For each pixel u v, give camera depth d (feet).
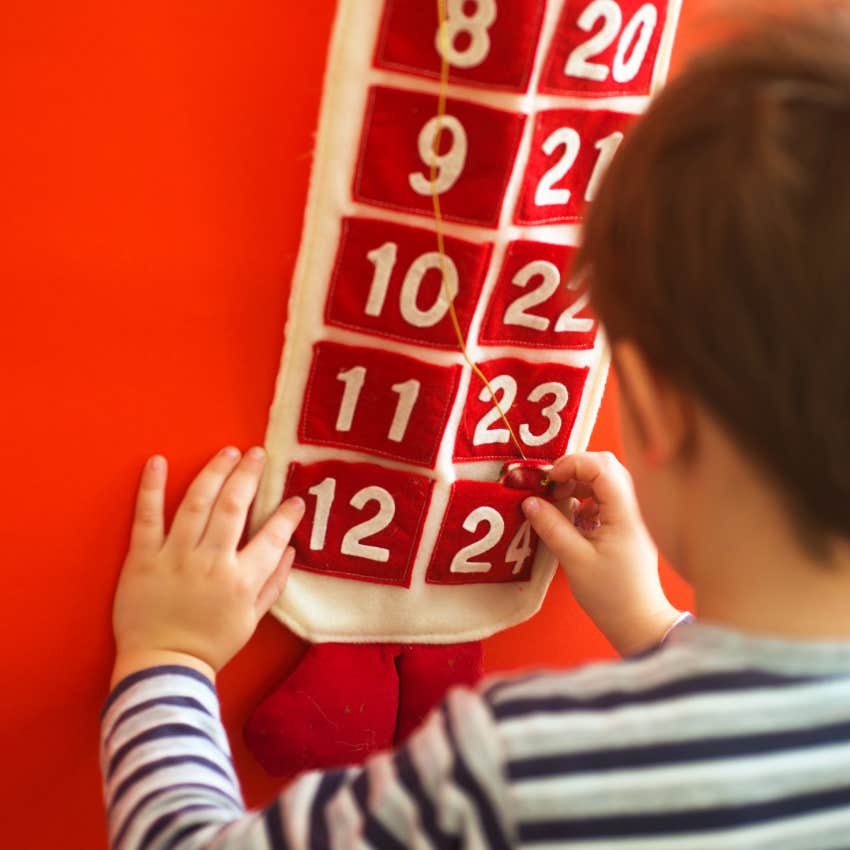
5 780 2.07
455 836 1.41
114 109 1.69
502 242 1.95
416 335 1.97
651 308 1.39
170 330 1.87
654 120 1.42
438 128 1.82
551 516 2.23
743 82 1.35
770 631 1.46
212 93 1.74
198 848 1.55
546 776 1.38
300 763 2.22
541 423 2.22
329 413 2.02
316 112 1.81
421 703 2.33
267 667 2.24
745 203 1.28
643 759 1.37
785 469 1.36
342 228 1.87
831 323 1.27
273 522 2.05
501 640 2.51
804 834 1.36
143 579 1.96
